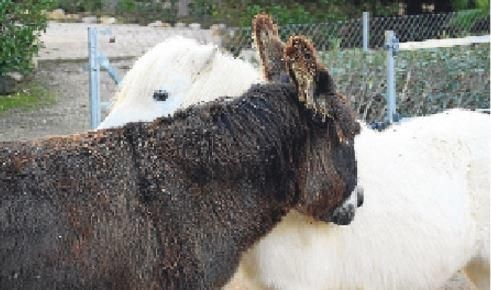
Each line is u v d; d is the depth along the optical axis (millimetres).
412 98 12859
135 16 23875
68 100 15555
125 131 4457
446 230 5469
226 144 4523
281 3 22781
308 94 4578
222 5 23484
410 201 5402
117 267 4199
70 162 4242
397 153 5527
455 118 5832
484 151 5664
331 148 4719
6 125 14023
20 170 4145
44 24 16203
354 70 12969
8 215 4023
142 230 4250
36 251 4043
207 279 4453
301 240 5098
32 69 16484
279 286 5121
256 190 4598
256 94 4703
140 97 5840
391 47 10023
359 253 5297
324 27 17750
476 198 5609
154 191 4324
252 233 4660
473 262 5773
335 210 4812
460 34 19125
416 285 5508
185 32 21266
